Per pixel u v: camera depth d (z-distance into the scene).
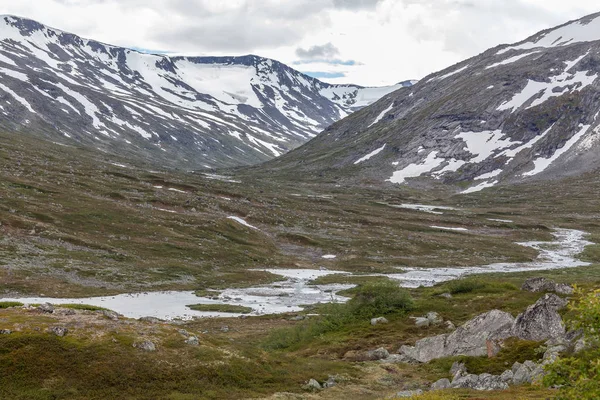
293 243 153.75
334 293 99.12
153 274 104.88
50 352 33.28
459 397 28.58
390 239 165.50
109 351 34.75
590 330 18.89
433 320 57.28
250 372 37.16
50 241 111.19
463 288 73.81
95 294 87.12
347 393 35.00
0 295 78.50
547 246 168.88
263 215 177.25
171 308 81.62
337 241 158.50
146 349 36.19
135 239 127.12
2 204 126.31
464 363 39.16
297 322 71.50
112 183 186.00
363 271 128.38
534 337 40.41
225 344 42.34
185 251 125.19
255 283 108.62
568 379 18.67
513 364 36.06
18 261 96.25
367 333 56.00
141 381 32.69
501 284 74.06
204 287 102.00
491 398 27.52
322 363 42.94
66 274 95.25
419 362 44.44
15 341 33.50
